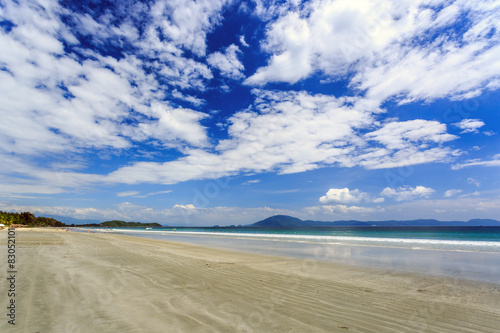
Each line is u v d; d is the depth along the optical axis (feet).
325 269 28.32
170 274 22.75
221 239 93.97
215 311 13.35
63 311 12.57
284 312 13.56
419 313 14.02
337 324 12.10
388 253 45.44
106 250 40.70
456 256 41.55
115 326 10.96
